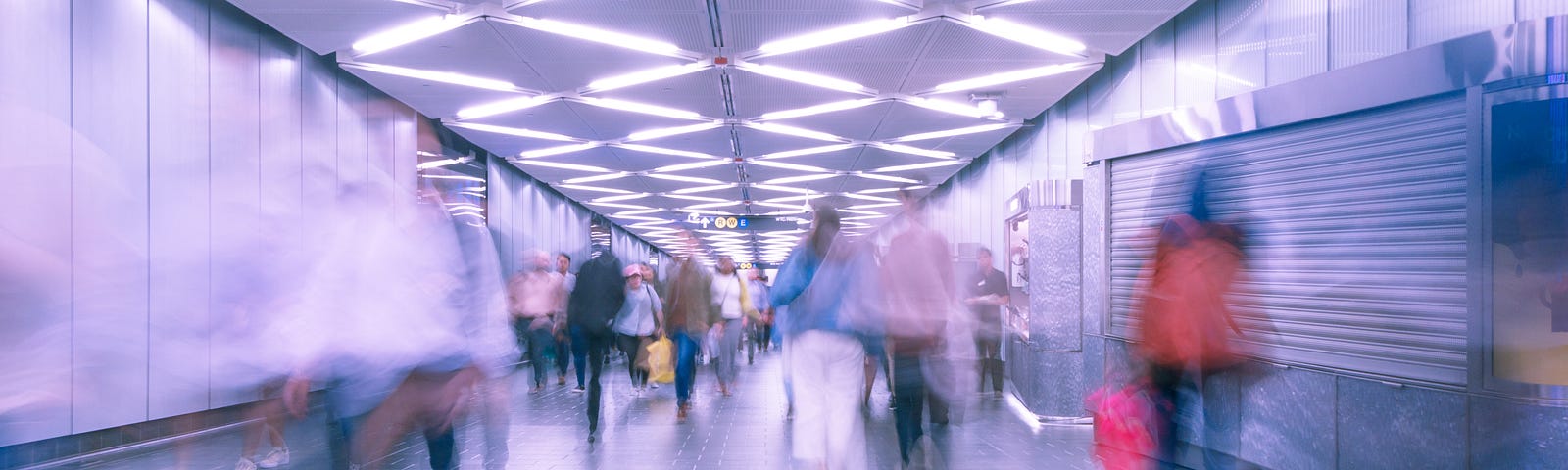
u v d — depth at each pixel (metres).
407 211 3.61
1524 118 4.16
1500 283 4.22
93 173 6.28
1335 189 5.17
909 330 4.98
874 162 19.22
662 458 6.66
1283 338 5.54
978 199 20.41
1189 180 5.08
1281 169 5.56
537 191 23.52
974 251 12.39
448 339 3.59
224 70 9.13
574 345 10.59
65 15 7.05
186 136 8.45
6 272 3.83
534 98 12.32
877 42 9.53
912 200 5.10
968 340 5.24
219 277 8.55
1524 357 4.14
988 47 9.72
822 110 13.27
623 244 41.56
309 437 6.95
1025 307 10.03
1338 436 5.09
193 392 8.09
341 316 3.46
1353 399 4.98
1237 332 5.04
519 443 7.38
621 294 7.59
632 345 10.75
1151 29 9.09
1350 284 5.04
